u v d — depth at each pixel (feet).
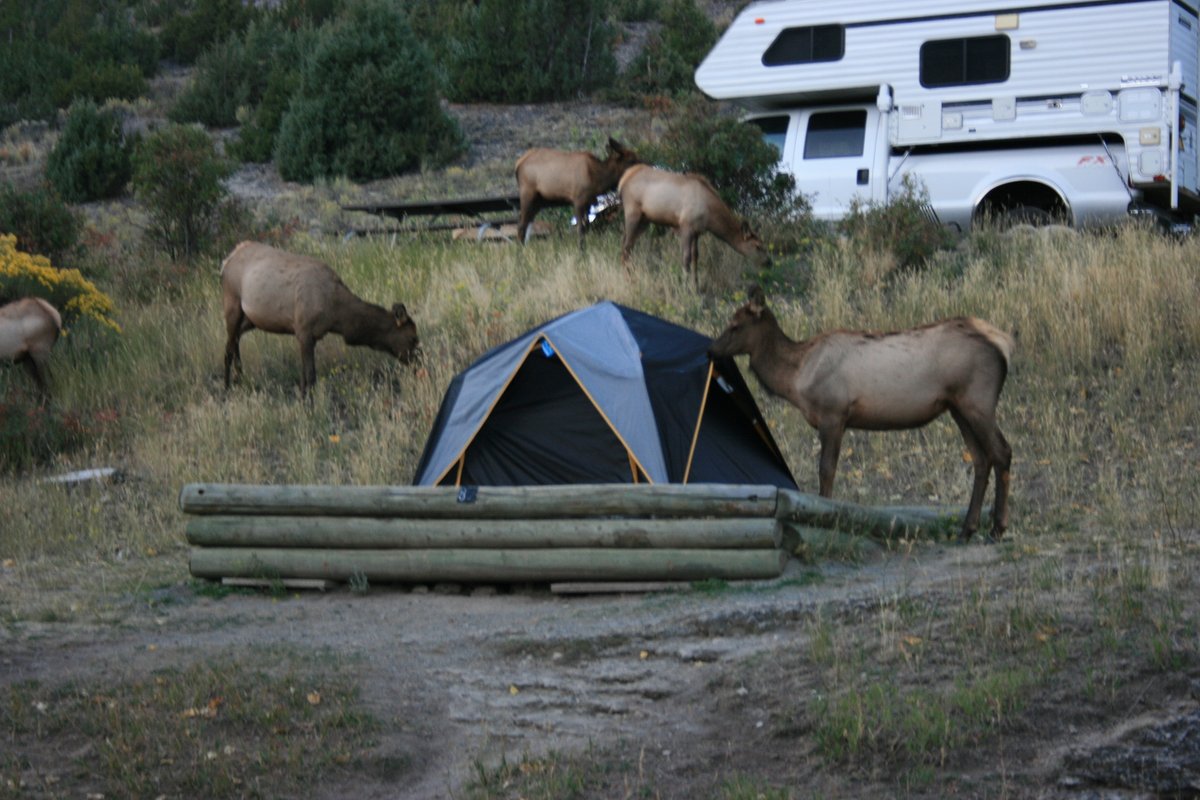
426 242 75.05
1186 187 65.46
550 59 138.82
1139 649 25.86
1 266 61.16
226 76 147.84
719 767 24.00
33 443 51.93
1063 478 41.73
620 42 155.94
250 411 52.26
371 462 46.96
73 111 121.60
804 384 37.19
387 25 121.70
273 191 114.32
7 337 54.54
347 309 53.42
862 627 28.78
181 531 43.01
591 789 23.45
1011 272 57.67
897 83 67.36
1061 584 30.01
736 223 58.75
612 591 34.30
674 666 28.12
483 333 56.13
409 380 53.16
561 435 40.16
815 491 43.16
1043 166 65.46
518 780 23.97
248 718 26.76
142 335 62.18
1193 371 49.06
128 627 33.42
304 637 31.96
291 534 36.19
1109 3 64.03
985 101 65.92
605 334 40.16
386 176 117.50
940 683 25.70
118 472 48.88
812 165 69.10
